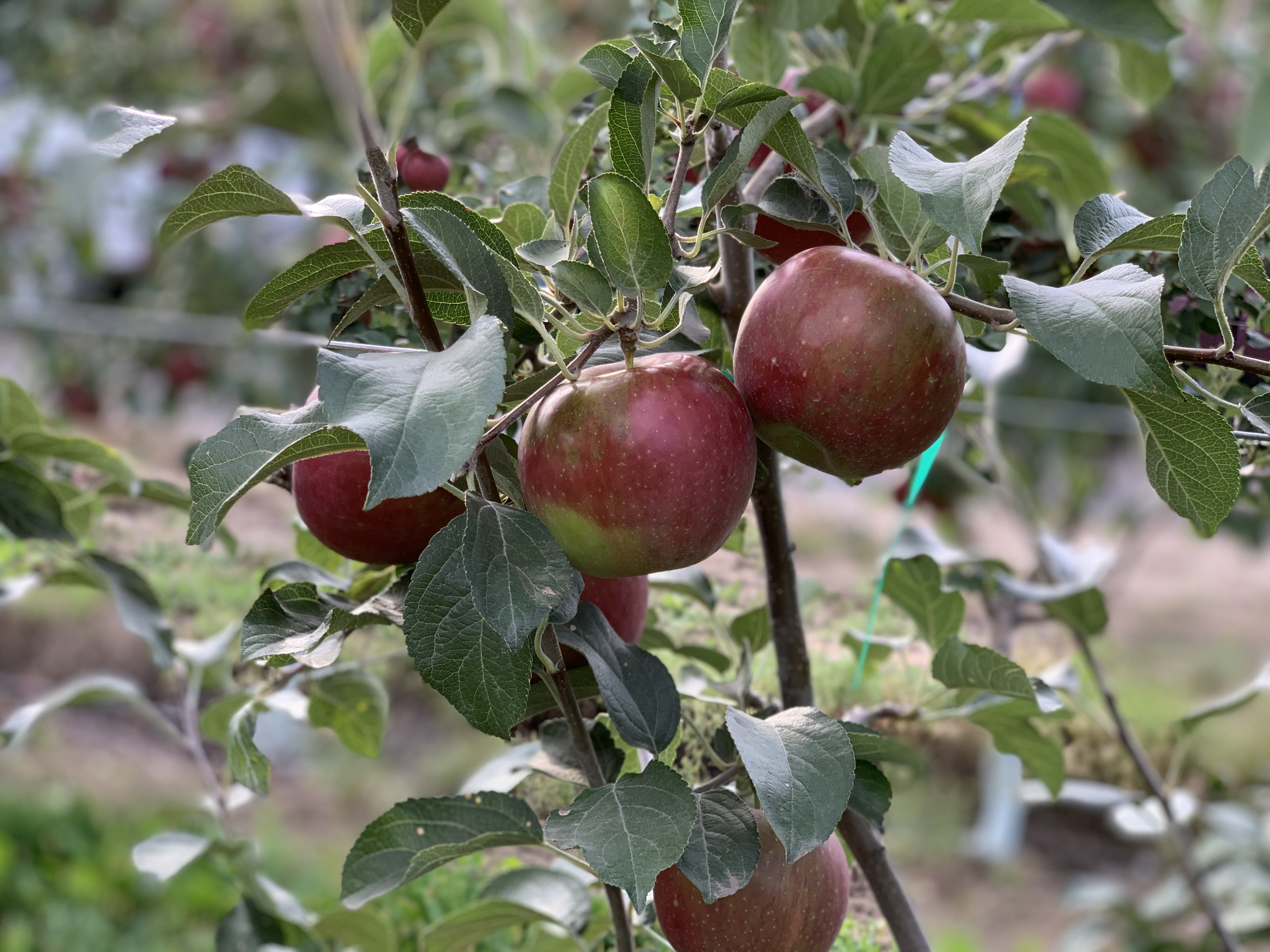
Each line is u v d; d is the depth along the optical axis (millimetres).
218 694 1755
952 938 2809
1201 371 1002
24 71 3232
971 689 922
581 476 613
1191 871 1724
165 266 3080
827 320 640
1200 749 2615
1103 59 2672
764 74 1160
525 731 1037
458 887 1208
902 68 1139
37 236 3256
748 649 945
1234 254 608
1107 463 2742
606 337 615
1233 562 4320
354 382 488
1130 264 599
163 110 2812
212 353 2836
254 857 1231
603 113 781
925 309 644
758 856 668
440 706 2896
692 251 683
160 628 1225
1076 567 1454
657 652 1198
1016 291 570
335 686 1129
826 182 702
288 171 2680
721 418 629
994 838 2508
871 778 748
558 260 659
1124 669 3414
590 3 2865
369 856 752
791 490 1589
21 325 2871
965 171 600
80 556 1220
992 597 1532
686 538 627
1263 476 1104
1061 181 1310
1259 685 1422
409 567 807
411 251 604
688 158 673
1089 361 548
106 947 2768
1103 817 3484
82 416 2936
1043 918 3031
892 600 1154
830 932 757
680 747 965
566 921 970
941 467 2195
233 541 1341
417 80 1811
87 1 3213
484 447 627
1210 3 1116
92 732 3566
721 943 731
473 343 500
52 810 3146
